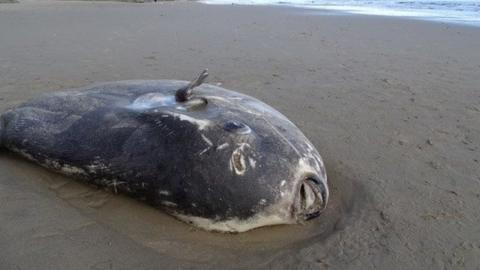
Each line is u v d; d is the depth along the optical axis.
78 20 12.77
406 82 6.30
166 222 3.01
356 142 4.28
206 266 2.64
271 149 2.86
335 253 2.76
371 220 3.08
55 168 3.39
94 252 2.68
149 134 3.02
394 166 3.82
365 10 16.78
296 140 3.04
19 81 5.95
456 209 3.20
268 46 8.93
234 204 2.76
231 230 2.88
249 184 2.75
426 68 7.15
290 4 20.20
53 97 3.69
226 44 9.05
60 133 3.37
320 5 19.39
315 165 3.01
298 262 2.68
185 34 10.29
